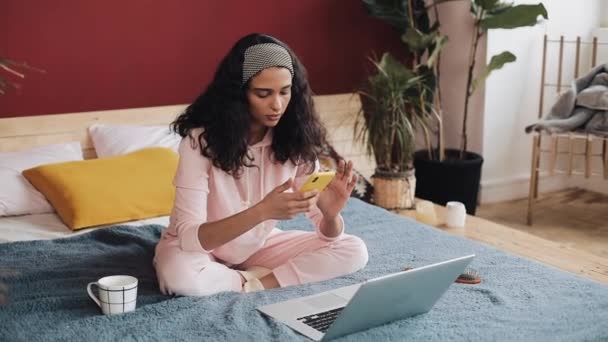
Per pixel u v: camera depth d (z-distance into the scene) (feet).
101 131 11.72
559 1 14.66
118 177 10.34
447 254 9.07
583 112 13.41
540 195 15.64
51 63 11.85
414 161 14.10
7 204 10.13
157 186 10.45
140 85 12.59
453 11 14.57
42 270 8.36
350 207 11.05
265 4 13.35
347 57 14.34
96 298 7.43
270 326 6.86
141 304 7.57
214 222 7.30
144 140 11.67
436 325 6.95
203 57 13.00
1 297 6.79
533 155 13.73
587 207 14.88
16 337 6.74
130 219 10.14
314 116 8.06
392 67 12.51
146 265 8.67
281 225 10.34
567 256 10.09
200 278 7.68
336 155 8.50
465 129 14.15
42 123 11.55
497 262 8.81
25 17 11.55
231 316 7.07
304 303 7.31
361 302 6.34
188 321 7.02
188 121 7.72
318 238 8.45
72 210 9.85
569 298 7.72
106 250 9.08
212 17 12.92
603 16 15.24
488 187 14.97
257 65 7.37
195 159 7.61
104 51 12.20
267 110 7.48
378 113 12.36
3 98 11.61
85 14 11.96
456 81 14.80
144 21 12.41
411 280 6.54
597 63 15.15
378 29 14.55
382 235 9.81
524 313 7.29
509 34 14.30
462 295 7.73
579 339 6.73
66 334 6.79
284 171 8.18
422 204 11.58
